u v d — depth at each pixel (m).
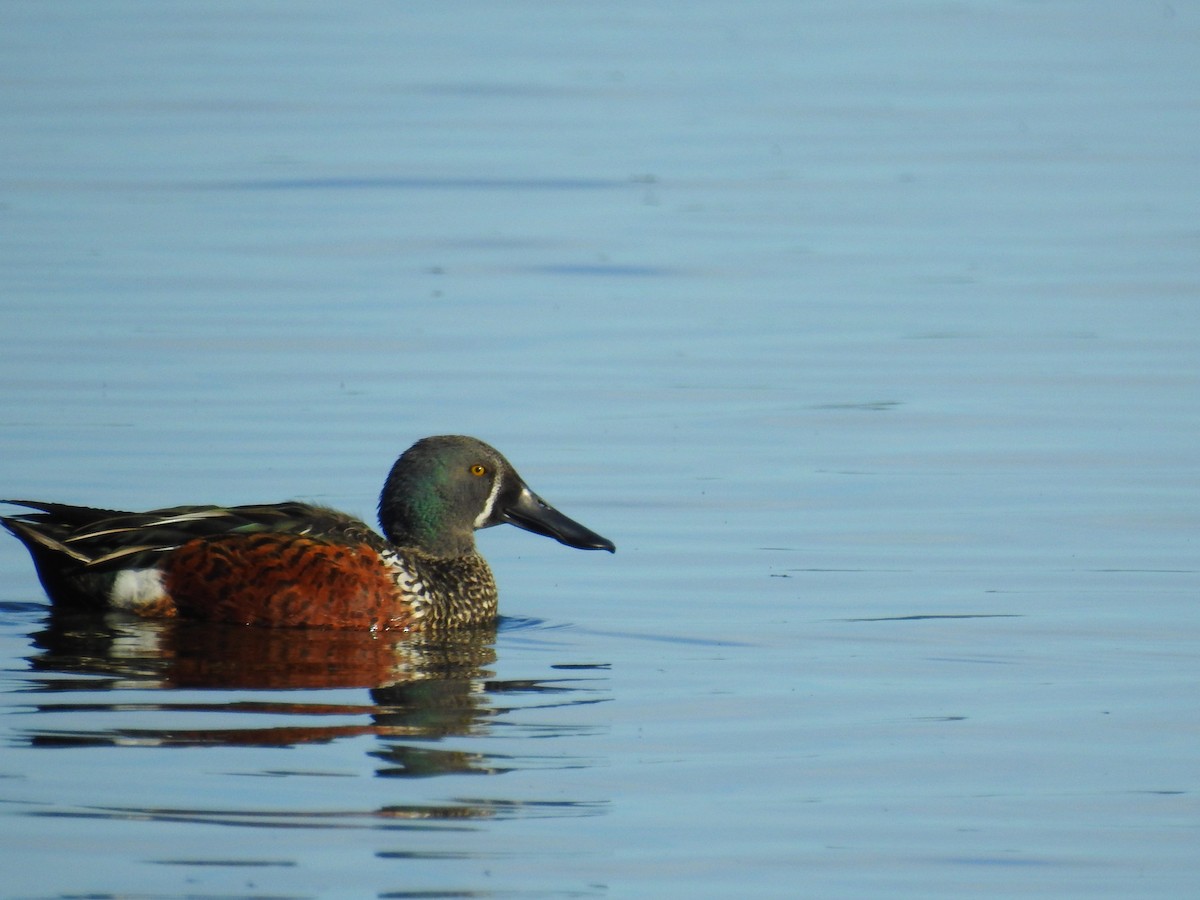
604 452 16.42
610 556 13.91
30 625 12.16
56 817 8.46
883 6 46.62
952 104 35.22
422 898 7.70
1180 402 17.89
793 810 8.84
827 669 11.23
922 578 13.20
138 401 17.52
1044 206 27.08
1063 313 21.31
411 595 12.37
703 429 17.12
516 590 13.33
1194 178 28.84
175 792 8.80
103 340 19.62
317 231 25.19
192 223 25.44
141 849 8.13
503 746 9.66
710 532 14.38
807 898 7.86
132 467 15.59
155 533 12.55
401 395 17.98
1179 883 8.05
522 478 14.25
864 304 21.83
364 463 15.85
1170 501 15.02
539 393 18.19
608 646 11.81
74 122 32.25
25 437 16.36
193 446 16.22
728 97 35.75
